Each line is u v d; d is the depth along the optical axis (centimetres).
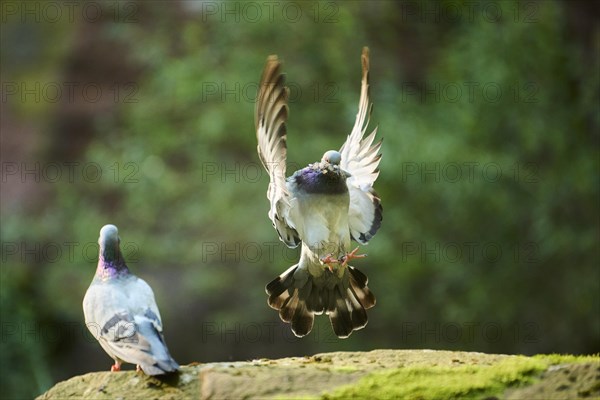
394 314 1691
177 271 1828
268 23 1630
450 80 1622
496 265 1650
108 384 617
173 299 1797
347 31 1644
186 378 610
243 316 1755
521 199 1641
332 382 590
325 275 736
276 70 621
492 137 1623
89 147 1933
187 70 1598
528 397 556
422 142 1508
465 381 573
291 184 714
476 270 1644
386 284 1669
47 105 2078
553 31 1622
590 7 1850
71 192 1844
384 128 1518
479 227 1653
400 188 1606
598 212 1623
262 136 639
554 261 1667
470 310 1620
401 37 1827
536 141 1611
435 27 1795
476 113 1571
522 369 575
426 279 1683
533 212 1639
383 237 1582
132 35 1770
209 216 1650
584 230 1608
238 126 1630
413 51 1819
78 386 630
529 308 1680
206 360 1792
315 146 1597
